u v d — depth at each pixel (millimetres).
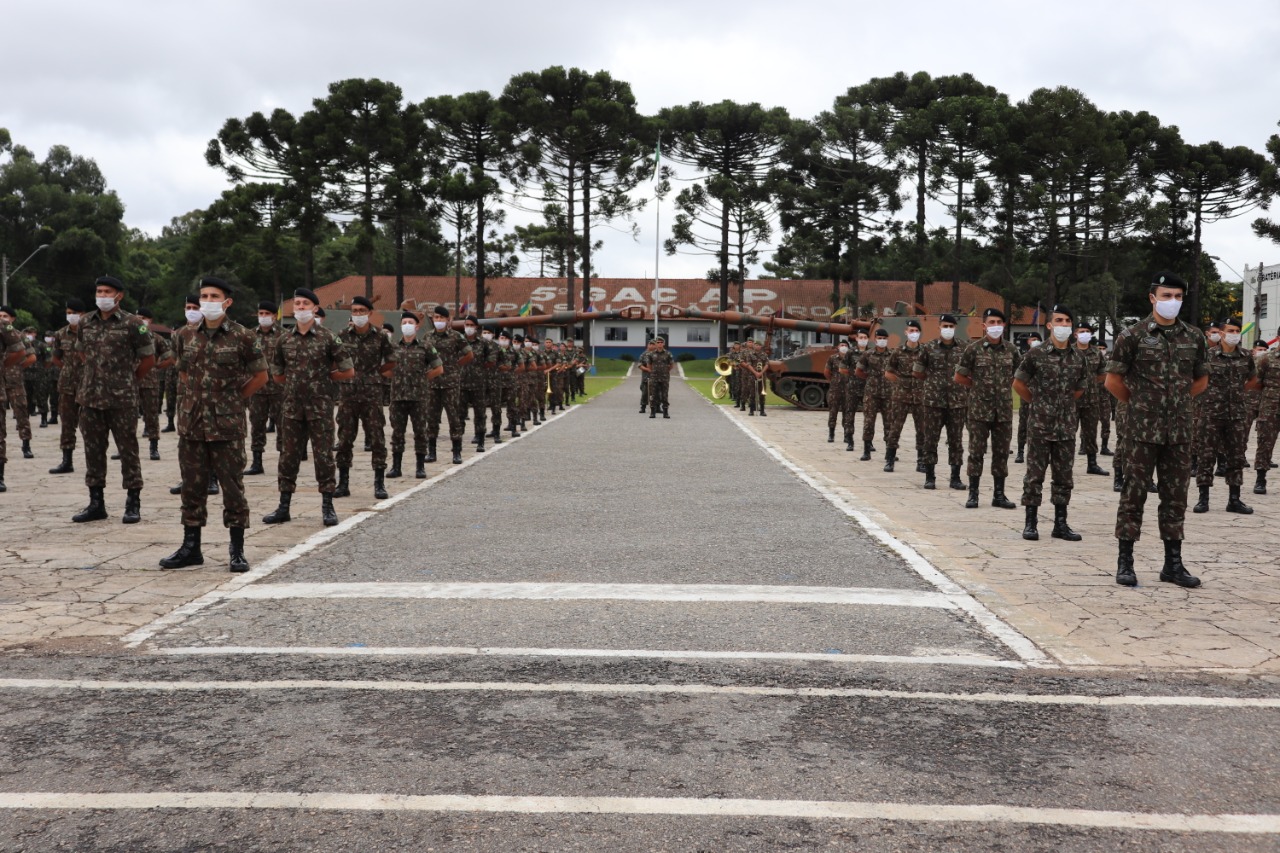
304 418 9156
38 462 14461
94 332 9172
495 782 3547
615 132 59031
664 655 5102
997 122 54875
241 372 7199
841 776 3617
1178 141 62656
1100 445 18078
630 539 8461
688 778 3590
